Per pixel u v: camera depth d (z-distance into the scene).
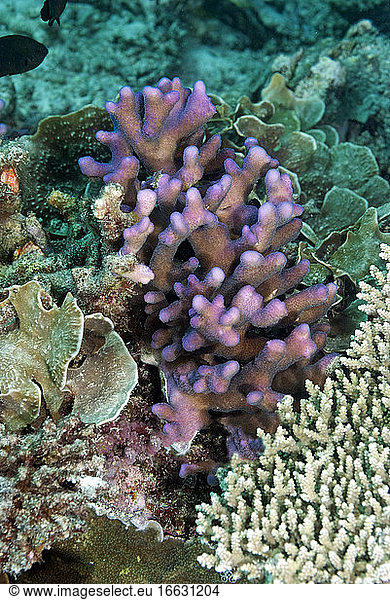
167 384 0.70
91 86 1.34
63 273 0.75
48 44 1.34
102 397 0.68
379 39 1.42
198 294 0.68
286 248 0.81
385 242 0.84
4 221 0.78
